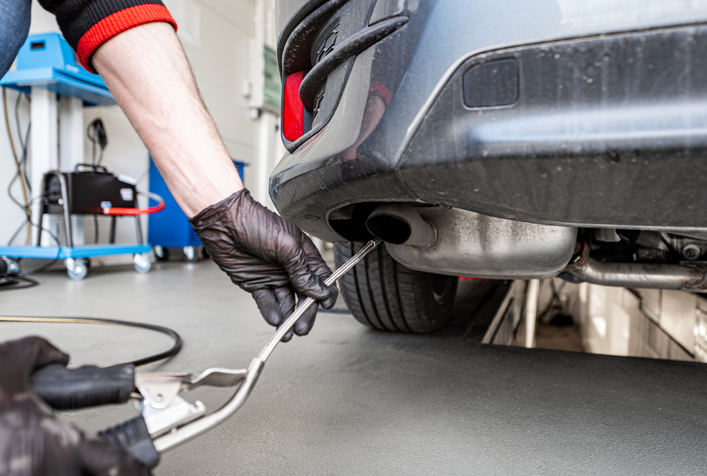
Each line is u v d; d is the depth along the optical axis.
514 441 0.64
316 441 0.64
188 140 0.49
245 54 5.19
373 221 0.60
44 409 0.24
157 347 1.15
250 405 0.77
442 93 0.43
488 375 0.93
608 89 0.37
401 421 0.71
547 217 0.46
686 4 0.36
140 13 0.50
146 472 0.27
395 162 0.45
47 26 2.93
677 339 1.79
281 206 0.69
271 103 5.62
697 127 0.35
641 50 0.37
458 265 0.76
